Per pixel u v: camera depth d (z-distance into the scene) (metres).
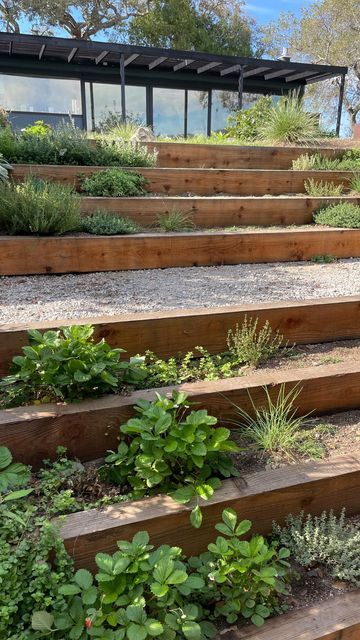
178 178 4.55
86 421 1.69
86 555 1.38
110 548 1.41
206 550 1.54
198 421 1.57
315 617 1.37
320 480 1.64
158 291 2.84
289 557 1.55
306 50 17.02
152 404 1.67
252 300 2.68
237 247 3.63
